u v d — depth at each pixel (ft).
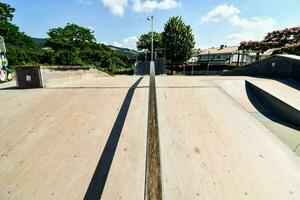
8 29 102.83
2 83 24.86
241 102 20.70
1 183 7.47
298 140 13.55
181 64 105.40
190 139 10.77
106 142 10.07
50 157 8.94
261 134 11.78
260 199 7.04
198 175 8.10
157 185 3.71
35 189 7.18
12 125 11.89
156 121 5.97
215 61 125.49
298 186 7.79
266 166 8.86
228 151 9.81
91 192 7.01
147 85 21.68
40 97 16.75
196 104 15.79
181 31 99.25
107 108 14.40
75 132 11.10
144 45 158.40
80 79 28.14
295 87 23.07
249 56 88.33
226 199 6.98
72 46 131.34
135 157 8.87
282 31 65.98
